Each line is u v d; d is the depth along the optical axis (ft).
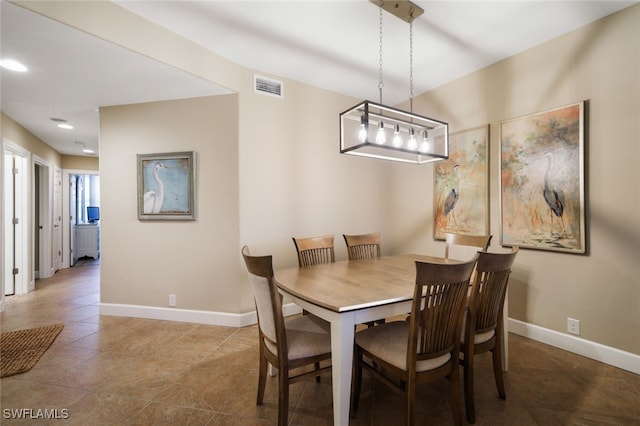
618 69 7.05
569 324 7.93
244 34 8.18
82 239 23.04
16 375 6.82
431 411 5.69
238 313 9.86
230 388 6.38
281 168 10.68
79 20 6.41
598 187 7.39
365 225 12.83
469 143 10.30
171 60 7.99
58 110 11.19
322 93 11.64
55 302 12.32
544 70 8.41
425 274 4.34
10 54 7.39
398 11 7.21
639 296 6.82
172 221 10.27
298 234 11.06
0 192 11.32
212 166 9.98
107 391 6.24
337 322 4.66
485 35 8.19
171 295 10.28
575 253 7.76
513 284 9.12
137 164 10.40
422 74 10.52
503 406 5.76
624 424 5.24
